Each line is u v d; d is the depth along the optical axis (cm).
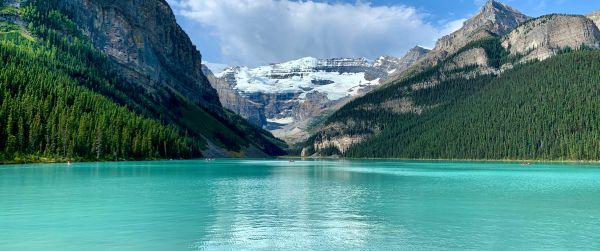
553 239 4753
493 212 6325
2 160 16425
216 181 10931
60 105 19775
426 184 10506
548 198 7744
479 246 4494
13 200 7150
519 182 11025
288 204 7031
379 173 15150
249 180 11475
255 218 5884
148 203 7012
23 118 18150
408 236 4900
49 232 5003
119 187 9075
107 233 4981
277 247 4472
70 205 6725
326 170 17362
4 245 4459
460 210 6500
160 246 4475
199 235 4925
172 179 11219
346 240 4731
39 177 10969
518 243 4594
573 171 16238
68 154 18800
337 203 7169
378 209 6588
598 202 7250
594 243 4584
